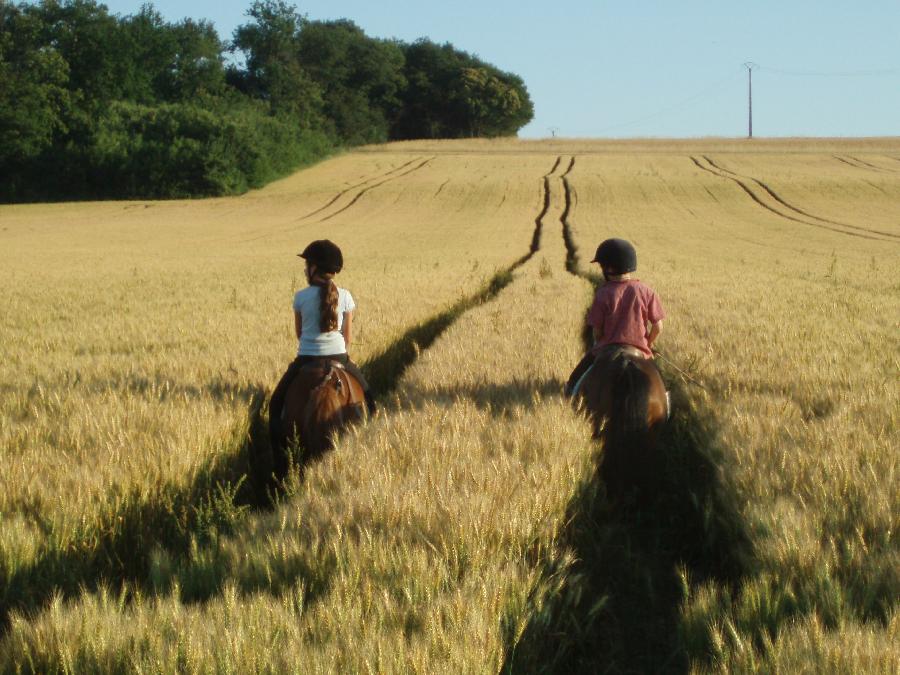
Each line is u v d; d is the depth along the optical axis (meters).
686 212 63.38
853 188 74.44
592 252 35.03
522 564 4.82
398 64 144.62
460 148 119.31
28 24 83.94
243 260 37.22
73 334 13.92
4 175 85.44
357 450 6.30
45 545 5.16
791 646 3.67
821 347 11.65
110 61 97.75
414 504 5.18
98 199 85.12
